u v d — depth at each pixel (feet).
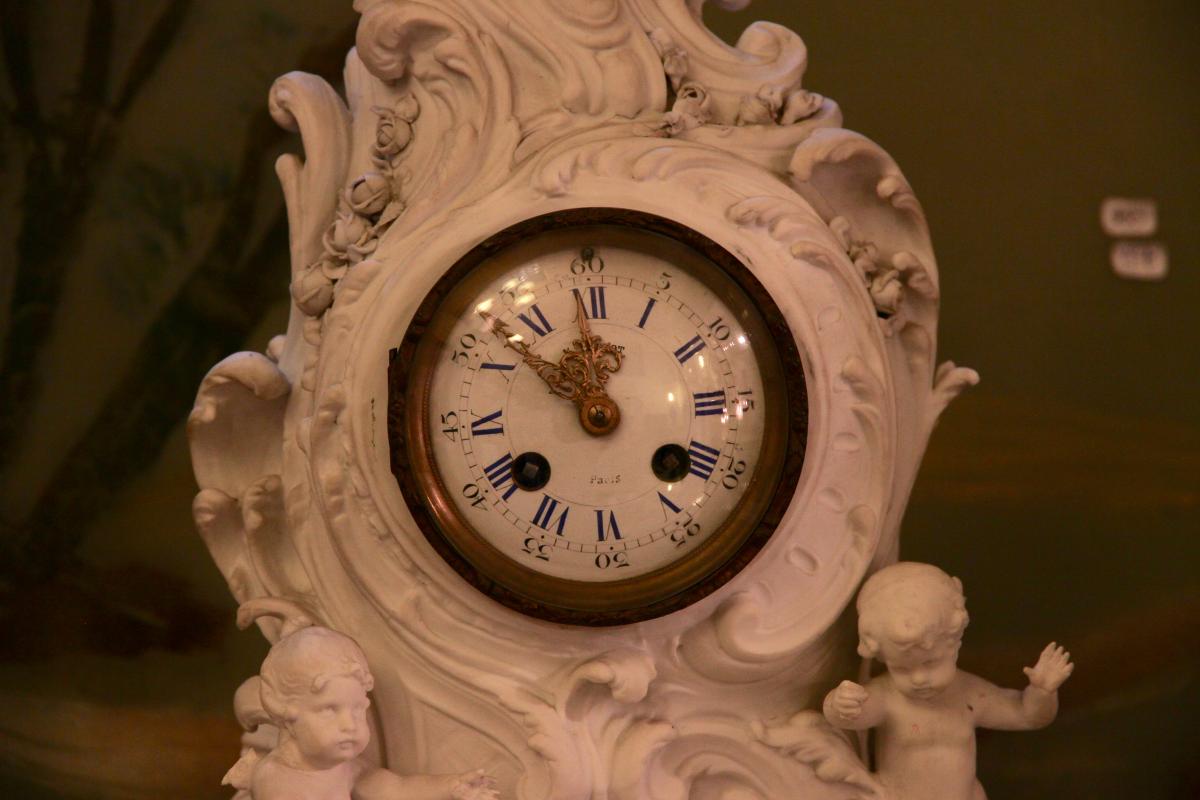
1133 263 6.54
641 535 4.04
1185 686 6.29
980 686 4.26
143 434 6.67
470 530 4.02
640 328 4.08
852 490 4.28
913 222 4.49
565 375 4.04
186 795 6.31
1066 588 6.37
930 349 4.57
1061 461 6.45
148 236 6.76
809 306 4.25
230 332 6.80
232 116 6.80
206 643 6.47
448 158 4.29
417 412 4.03
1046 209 6.54
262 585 4.42
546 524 4.03
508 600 4.00
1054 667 4.20
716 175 4.30
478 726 4.20
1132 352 6.51
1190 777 6.20
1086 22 6.57
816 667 4.37
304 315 4.51
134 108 6.75
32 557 6.53
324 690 3.80
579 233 4.08
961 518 6.40
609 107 4.36
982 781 6.12
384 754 4.25
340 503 4.22
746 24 6.57
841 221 4.41
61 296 6.69
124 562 6.55
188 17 6.76
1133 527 6.42
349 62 4.78
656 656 4.21
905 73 6.56
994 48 6.57
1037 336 6.51
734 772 4.34
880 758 4.29
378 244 4.30
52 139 6.70
